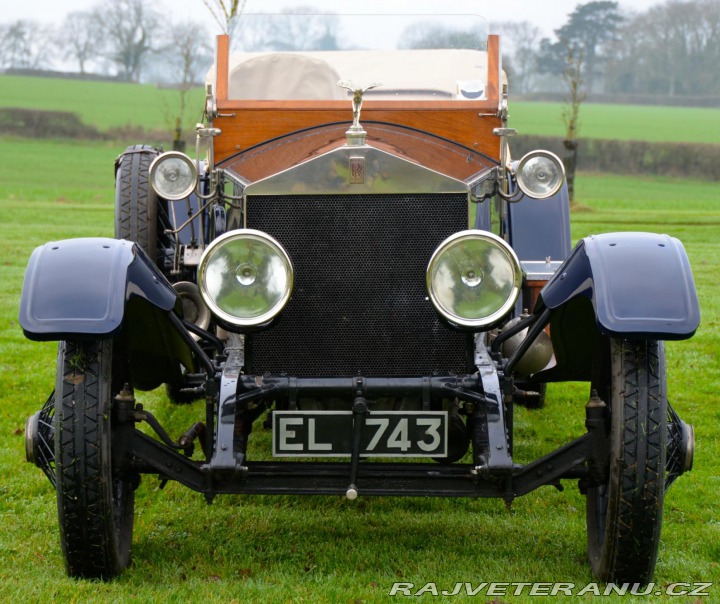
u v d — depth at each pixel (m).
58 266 3.42
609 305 3.33
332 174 3.76
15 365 7.43
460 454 4.08
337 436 3.67
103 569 3.59
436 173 3.76
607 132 50.28
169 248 5.77
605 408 3.61
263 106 4.61
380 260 3.79
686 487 4.91
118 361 3.81
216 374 3.75
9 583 3.57
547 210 5.63
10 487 4.79
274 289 3.57
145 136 47.12
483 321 3.55
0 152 40.88
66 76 78.06
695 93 77.81
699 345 8.36
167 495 4.75
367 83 5.23
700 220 21.14
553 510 4.59
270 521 4.39
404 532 4.27
